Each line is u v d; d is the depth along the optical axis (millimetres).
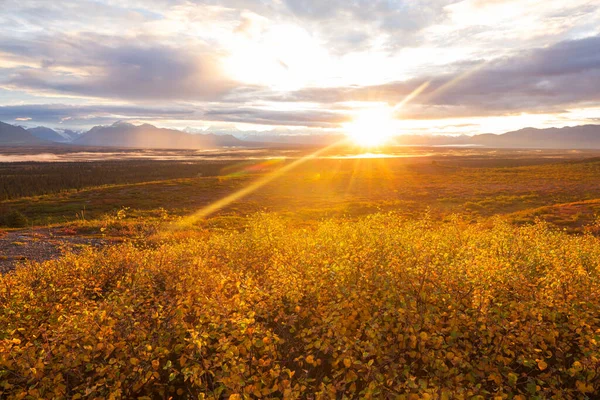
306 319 6355
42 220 40562
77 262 9484
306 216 42562
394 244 8812
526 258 9109
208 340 5453
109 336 5141
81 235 24766
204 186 73000
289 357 5453
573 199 48719
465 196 57031
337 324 5242
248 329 4895
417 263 7238
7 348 4617
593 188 59750
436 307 5523
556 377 4777
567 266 7719
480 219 31141
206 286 7418
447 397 3896
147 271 8469
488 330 5016
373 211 45312
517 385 5176
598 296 6383
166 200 56812
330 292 6398
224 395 4367
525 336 5031
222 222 34875
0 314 6863
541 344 5098
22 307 6766
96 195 61312
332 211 45750
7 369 4711
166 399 5066
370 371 4512
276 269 7891
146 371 4883
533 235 12766
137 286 7434
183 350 5449
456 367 4816
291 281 6863
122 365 4781
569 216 30672
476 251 8734
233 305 5852
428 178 89688
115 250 11102
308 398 4367
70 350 5039
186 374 4398
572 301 6270
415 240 9859
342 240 9547
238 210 47719
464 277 6488
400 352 5176
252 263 10328
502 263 7312
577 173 85000
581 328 5367
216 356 4910
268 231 12352
